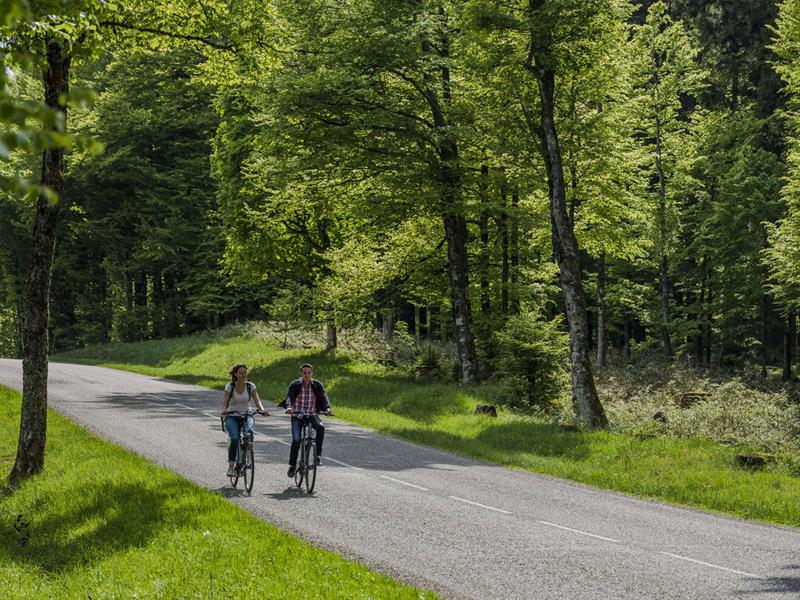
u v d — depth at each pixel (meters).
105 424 19.67
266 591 7.57
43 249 13.67
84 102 2.34
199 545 9.13
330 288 33.03
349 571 8.28
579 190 28.84
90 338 62.41
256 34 15.07
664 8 38.44
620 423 21.94
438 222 32.09
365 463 15.95
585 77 25.66
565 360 33.38
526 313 26.45
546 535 10.48
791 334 38.38
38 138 2.21
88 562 8.83
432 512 11.62
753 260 38.62
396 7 27.81
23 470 13.66
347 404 27.03
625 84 28.31
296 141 28.17
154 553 8.98
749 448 17.36
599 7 20.77
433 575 8.54
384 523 10.85
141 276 60.16
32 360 13.78
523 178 28.14
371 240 33.72
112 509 10.82
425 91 28.92
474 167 29.25
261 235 36.62
